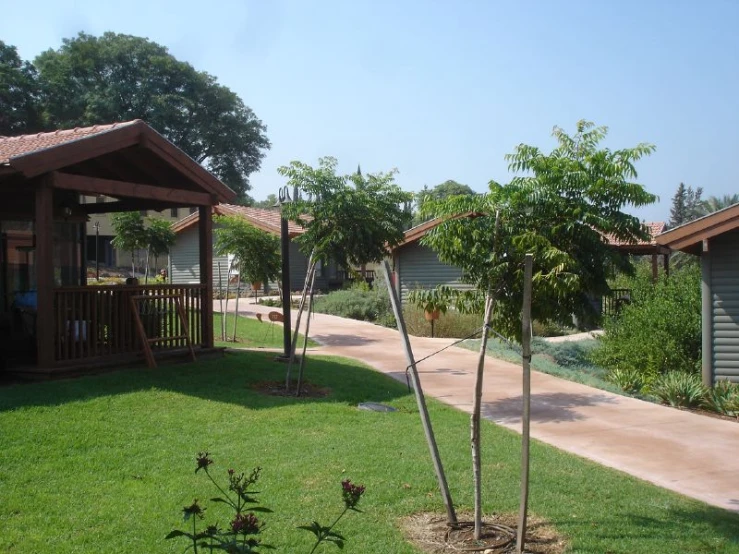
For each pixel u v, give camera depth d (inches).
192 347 435.2
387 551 184.5
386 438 290.8
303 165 394.3
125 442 265.0
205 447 266.7
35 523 193.5
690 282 528.4
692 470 272.1
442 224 208.4
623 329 528.7
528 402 189.0
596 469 265.9
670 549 188.7
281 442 277.3
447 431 312.2
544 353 566.9
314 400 360.2
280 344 614.5
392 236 403.5
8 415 280.7
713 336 458.9
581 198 205.3
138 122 392.2
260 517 202.1
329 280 1326.3
